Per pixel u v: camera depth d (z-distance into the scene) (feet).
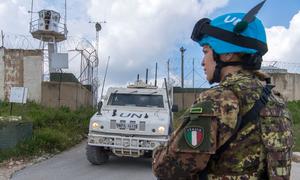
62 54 72.13
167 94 37.19
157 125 33.60
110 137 33.86
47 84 74.74
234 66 5.71
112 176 30.45
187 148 5.26
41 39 97.09
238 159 5.26
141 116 34.76
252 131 5.29
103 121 34.35
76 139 50.55
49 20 95.45
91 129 34.60
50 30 95.30
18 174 30.32
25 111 54.54
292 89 102.22
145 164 36.09
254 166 5.28
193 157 5.27
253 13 5.66
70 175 30.40
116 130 34.06
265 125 5.32
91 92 91.61
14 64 74.95
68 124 54.70
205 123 5.24
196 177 5.43
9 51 74.90
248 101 5.35
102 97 37.50
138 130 33.76
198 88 96.68
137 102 36.94
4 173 30.58
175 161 5.39
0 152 35.99
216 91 5.41
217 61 5.78
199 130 5.24
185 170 5.36
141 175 31.12
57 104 74.64
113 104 37.09
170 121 35.17
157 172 5.64
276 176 5.23
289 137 5.53
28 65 75.15
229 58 5.71
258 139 5.30
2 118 39.81
